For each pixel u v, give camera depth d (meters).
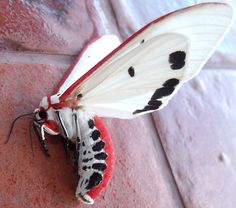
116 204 0.07
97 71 0.06
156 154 0.08
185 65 0.06
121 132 0.08
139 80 0.06
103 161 0.07
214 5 0.06
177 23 0.06
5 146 0.07
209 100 0.10
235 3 0.12
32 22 0.08
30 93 0.08
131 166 0.08
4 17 0.08
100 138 0.07
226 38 0.11
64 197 0.07
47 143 0.07
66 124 0.07
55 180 0.07
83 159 0.07
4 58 0.08
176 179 0.08
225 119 0.10
